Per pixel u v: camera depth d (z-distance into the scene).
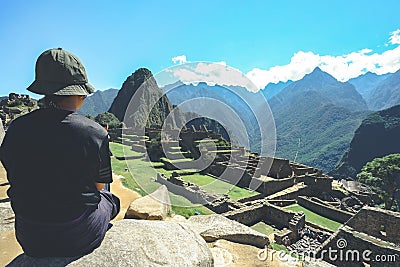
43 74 1.83
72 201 1.78
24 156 1.70
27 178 1.71
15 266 1.93
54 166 1.70
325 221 19.20
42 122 1.74
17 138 1.72
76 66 1.91
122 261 2.05
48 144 1.69
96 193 1.98
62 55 1.87
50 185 1.71
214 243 4.05
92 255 2.03
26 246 1.89
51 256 1.93
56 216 1.77
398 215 9.87
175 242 2.51
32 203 1.74
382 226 10.18
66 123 1.75
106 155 1.92
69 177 1.74
